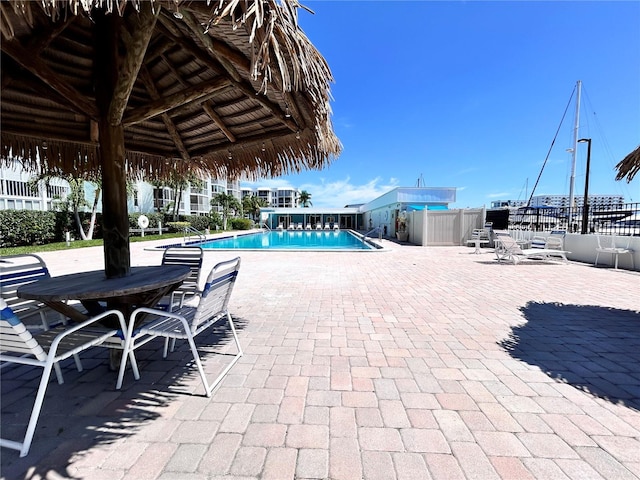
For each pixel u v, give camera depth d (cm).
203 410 187
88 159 336
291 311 401
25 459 146
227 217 3719
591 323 352
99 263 855
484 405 193
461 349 280
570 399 200
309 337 310
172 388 213
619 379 226
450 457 148
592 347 285
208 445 156
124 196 244
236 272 255
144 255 1082
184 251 355
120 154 236
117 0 126
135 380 223
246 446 156
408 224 1666
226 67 217
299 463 144
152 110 240
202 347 284
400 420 178
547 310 404
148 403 194
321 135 261
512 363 252
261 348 283
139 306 252
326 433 166
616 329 332
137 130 347
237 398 200
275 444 157
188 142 380
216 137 361
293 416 181
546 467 142
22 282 265
